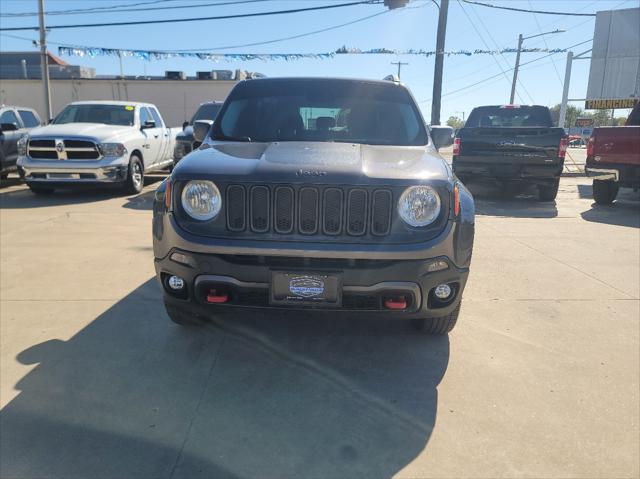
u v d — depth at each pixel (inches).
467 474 86.5
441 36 709.3
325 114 153.4
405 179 105.9
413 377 118.0
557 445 94.2
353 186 104.5
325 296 105.6
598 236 262.8
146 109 438.0
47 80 809.5
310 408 105.2
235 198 107.1
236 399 108.0
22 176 359.3
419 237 106.4
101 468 86.5
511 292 174.6
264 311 111.3
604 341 137.5
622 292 175.6
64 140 349.4
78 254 212.5
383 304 109.0
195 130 162.9
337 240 105.5
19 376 114.7
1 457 88.7
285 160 113.0
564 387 114.2
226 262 106.1
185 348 130.0
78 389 110.2
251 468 87.1
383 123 151.8
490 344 135.0
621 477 86.2
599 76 841.5
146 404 105.4
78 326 141.3
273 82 165.3
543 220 307.6
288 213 106.2
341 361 125.3
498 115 442.0
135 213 306.7
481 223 295.7
